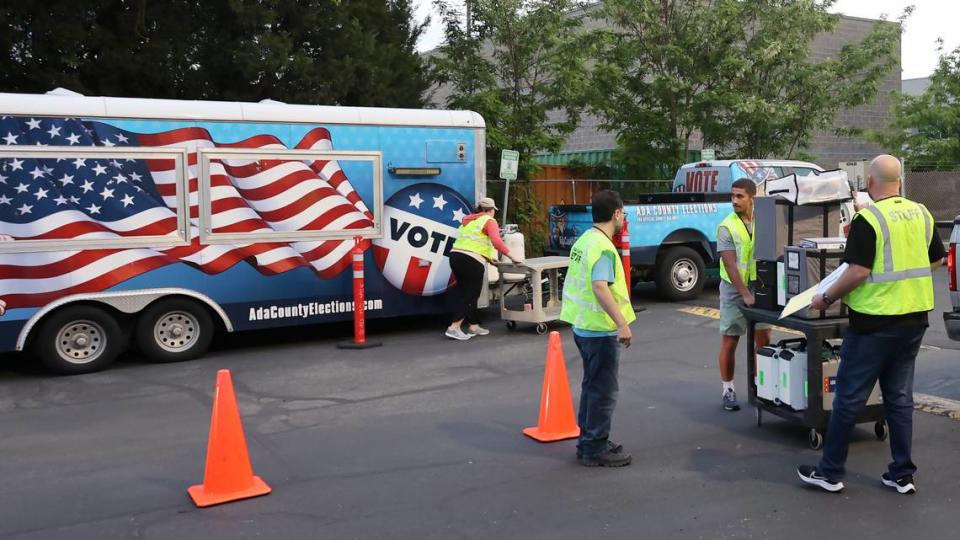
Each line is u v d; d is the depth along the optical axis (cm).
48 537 470
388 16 1656
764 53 1689
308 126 989
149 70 1343
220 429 524
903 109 2409
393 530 470
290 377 862
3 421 716
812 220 619
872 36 1819
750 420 670
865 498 498
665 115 1825
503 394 775
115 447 639
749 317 639
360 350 995
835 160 2556
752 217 666
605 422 563
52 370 881
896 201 481
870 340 481
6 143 845
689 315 1180
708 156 1620
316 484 546
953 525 458
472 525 474
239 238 958
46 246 864
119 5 1348
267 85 1450
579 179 1852
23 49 1298
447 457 596
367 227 1030
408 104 1650
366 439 644
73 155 873
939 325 1071
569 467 568
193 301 948
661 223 1284
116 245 896
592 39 1641
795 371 603
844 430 496
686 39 1747
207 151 935
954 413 667
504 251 1033
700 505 495
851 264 477
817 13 1772
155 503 520
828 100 1817
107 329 902
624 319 532
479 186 1096
